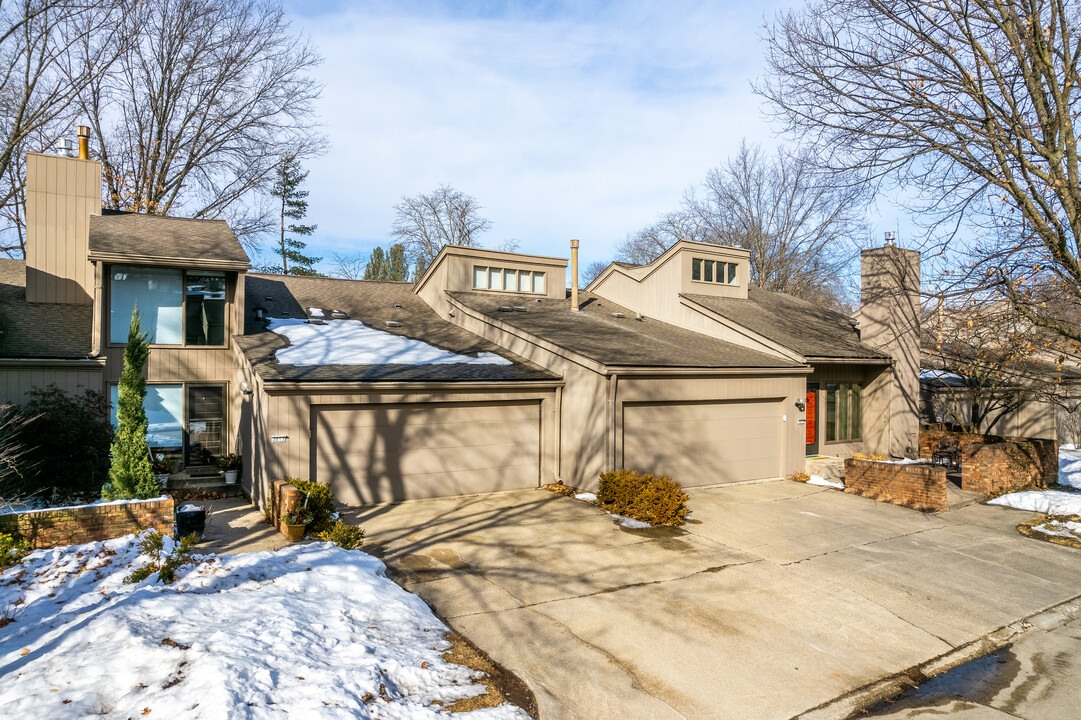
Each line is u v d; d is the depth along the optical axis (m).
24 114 22.78
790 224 41.81
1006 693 6.73
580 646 7.23
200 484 14.91
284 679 5.47
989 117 13.67
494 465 14.80
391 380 13.16
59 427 12.66
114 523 9.30
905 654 7.50
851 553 11.03
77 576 7.83
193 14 26.20
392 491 13.58
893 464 14.94
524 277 22.47
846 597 9.07
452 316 20.27
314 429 12.80
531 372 15.55
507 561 9.98
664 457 15.35
